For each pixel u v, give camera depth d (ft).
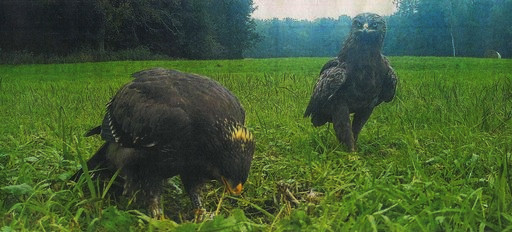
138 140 5.46
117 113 5.75
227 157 5.20
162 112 5.32
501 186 5.12
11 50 34.24
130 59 33.32
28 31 34.60
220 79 18.04
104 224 5.05
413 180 5.92
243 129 5.25
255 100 13.46
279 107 12.22
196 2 32.45
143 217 5.02
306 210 5.45
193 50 32.81
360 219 4.68
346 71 8.17
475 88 14.53
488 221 5.02
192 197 5.77
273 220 5.38
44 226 5.07
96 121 10.86
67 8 34.55
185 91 5.49
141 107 5.49
